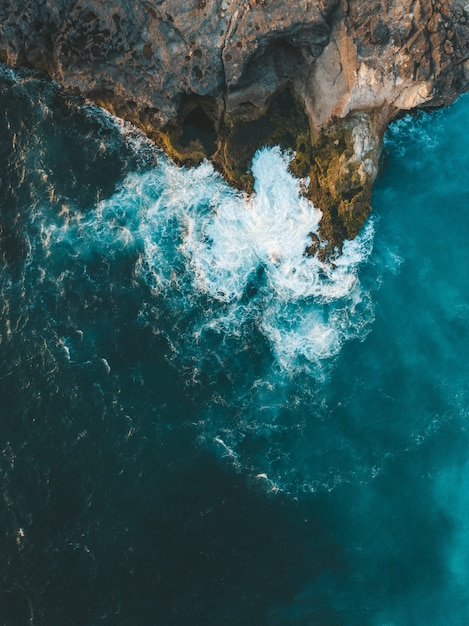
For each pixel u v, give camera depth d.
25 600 41.75
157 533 43.19
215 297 48.28
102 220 49.59
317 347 47.44
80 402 45.41
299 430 45.81
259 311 48.12
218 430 45.50
